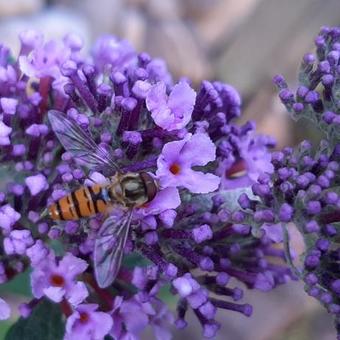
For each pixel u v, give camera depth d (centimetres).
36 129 8
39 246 7
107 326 7
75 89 8
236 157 8
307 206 7
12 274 8
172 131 7
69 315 8
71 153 7
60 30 18
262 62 17
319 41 8
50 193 8
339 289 7
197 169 8
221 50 18
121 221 7
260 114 17
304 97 8
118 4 19
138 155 8
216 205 8
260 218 7
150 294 8
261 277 8
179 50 18
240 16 19
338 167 7
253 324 15
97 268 7
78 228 7
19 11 18
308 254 7
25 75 8
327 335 15
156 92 7
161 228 7
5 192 8
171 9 19
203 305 7
